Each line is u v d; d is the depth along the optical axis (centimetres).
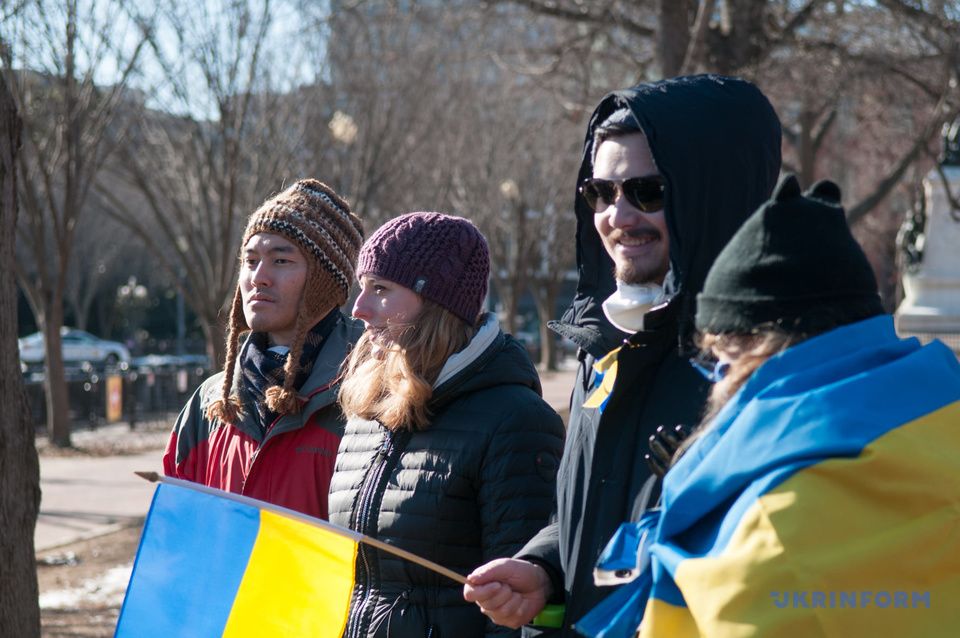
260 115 1755
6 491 428
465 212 2775
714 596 179
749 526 181
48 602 862
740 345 197
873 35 1532
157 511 288
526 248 3750
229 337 392
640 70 1627
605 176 253
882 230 3528
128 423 2698
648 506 224
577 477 242
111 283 6750
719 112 242
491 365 307
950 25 1369
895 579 175
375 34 1872
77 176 1834
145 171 2053
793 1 1575
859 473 178
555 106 2423
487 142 2703
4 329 430
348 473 314
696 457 196
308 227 378
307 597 264
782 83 1545
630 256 253
